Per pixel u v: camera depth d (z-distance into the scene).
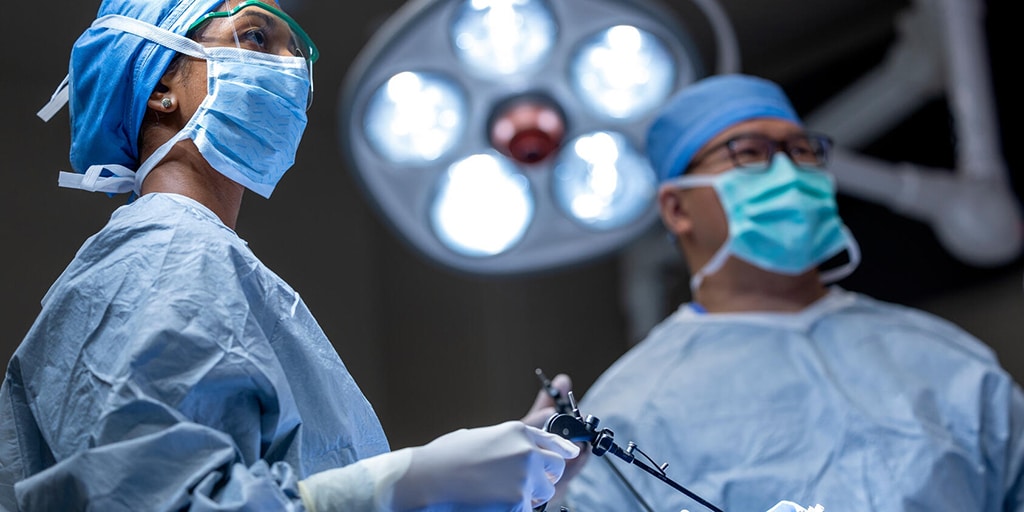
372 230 4.86
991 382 2.45
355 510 1.35
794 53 4.59
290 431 1.46
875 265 4.35
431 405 4.59
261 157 1.68
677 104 2.80
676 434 2.41
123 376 1.36
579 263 2.93
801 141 2.73
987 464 2.37
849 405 2.38
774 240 2.60
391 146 2.75
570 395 1.73
